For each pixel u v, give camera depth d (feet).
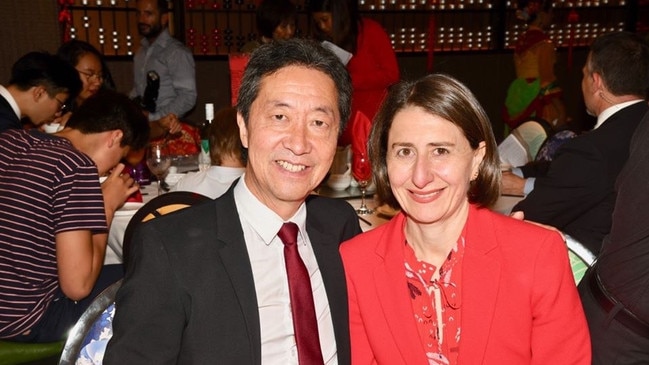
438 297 4.73
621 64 7.99
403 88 4.54
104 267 8.63
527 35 18.54
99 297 5.23
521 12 18.65
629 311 5.60
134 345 4.17
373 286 4.80
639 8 26.11
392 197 4.94
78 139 8.07
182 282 4.30
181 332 4.33
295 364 4.61
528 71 18.48
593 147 7.88
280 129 4.39
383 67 14.02
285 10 13.70
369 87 13.96
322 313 4.83
